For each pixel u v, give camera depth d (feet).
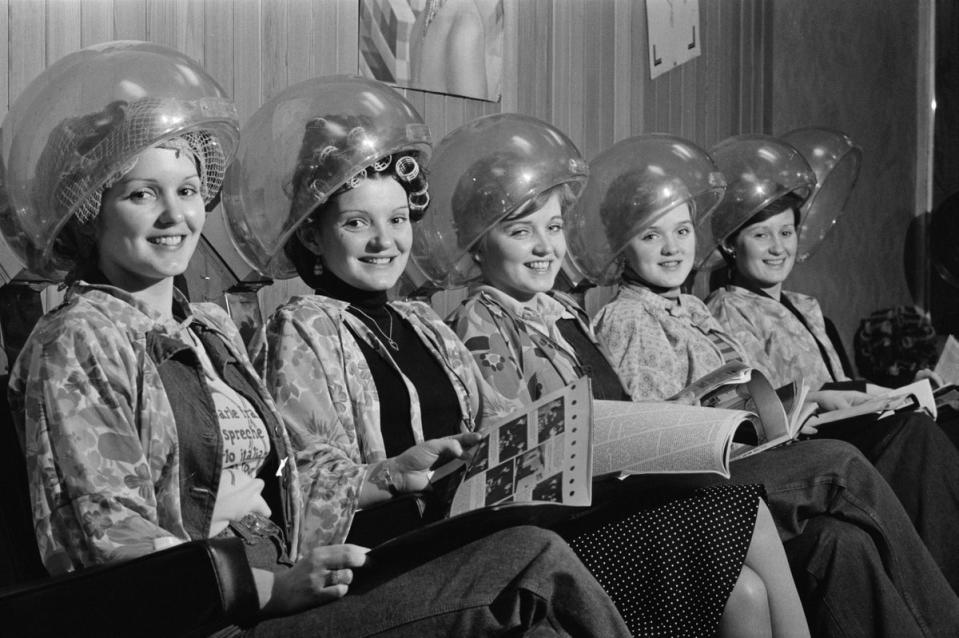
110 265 6.45
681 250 10.83
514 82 12.63
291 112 7.89
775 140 12.11
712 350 10.77
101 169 6.15
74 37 8.62
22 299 7.12
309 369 7.65
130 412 5.94
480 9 12.02
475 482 6.48
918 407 10.28
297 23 10.31
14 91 8.25
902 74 18.95
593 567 7.16
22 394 5.95
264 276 8.57
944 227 17.65
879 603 7.92
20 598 5.00
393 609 5.61
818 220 13.76
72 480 5.70
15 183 6.30
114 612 5.10
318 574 5.73
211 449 6.25
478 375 8.88
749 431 8.35
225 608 5.10
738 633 7.23
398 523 6.98
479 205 9.23
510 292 9.63
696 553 7.18
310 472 7.18
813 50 17.28
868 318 17.08
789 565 8.05
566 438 6.25
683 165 10.73
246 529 6.54
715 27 15.64
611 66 13.96
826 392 10.23
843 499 8.20
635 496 7.39
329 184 7.80
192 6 9.45
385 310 8.46
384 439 7.94
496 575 5.62
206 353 6.71
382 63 11.05
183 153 6.43
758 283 12.23
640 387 10.37
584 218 10.79
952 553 9.45
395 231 8.20
